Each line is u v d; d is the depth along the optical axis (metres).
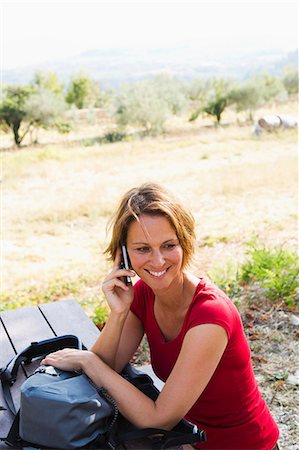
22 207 10.77
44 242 8.53
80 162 16.39
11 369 2.47
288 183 11.07
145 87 26.08
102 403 1.90
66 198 11.24
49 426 1.84
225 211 9.29
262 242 7.38
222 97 28.25
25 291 6.30
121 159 16.55
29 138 27.55
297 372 4.05
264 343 4.49
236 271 5.83
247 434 2.24
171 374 2.06
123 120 25.03
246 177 11.68
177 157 16.20
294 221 8.37
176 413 2.03
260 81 29.42
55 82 39.16
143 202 2.14
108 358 2.34
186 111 29.75
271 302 5.13
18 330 3.19
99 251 7.86
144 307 2.41
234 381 2.19
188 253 2.18
